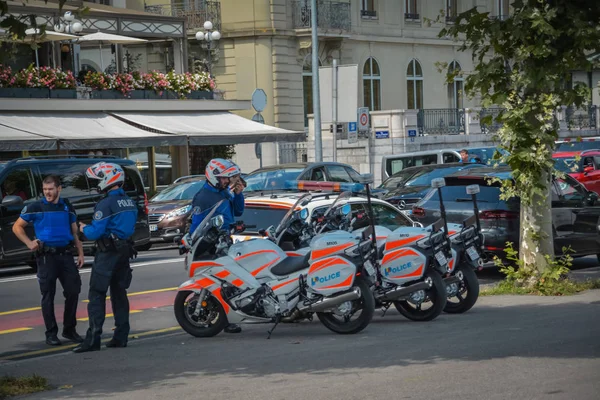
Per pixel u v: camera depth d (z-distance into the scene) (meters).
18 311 14.48
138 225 21.56
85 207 20.31
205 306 11.37
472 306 12.77
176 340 11.41
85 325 13.16
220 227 11.34
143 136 31.45
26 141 27.97
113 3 43.09
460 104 55.44
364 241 11.00
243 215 13.77
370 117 44.69
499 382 8.02
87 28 35.72
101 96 34.69
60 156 20.31
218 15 45.16
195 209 11.79
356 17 48.75
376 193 20.70
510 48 13.54
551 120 13.66
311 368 9.06
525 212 14.27
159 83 36.75
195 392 8.21
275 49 45.06
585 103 13.52
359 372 8.73
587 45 12.73
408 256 11.73
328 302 10.89
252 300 11.10
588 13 12.96
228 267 11.21
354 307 11.07
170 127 33.91
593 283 14.55
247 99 43.66
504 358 9.07
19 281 18.39
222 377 8.88
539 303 13.10
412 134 44.28
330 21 46.25
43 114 32.22
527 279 14.26
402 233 11.88
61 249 11.55
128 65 39.44
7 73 31.61
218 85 45.84
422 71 52.97
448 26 13.80
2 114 31.02
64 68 36.03
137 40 35.47
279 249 11.36
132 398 8.09
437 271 11.95
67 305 11.69
